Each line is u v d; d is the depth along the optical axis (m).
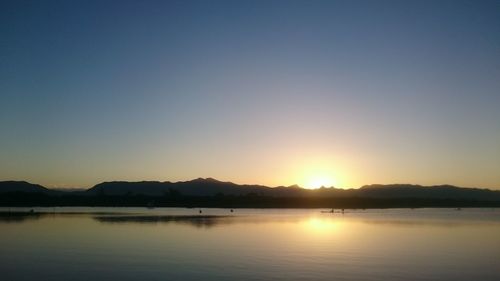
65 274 33.91
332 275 33.88
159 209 197.88
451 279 32.97
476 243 56.00
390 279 32.66
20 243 53.47
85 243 53.72
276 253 45.53
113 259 41.00
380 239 60.50
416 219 120.50
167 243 54.22
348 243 55.22
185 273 34.38
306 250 47.97
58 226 80.62
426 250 48.62
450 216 142.75
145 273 34.31
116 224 87.25
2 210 164.38
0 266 37.22
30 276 33.19
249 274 34.06
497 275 34.44
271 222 99.88
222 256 43.16
